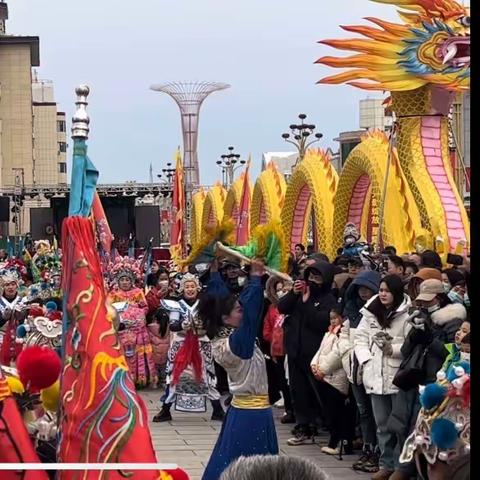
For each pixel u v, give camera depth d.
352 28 22.23
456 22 22.12
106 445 4.93
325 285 11.09
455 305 8.69
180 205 29.88
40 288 15.52
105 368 5.05
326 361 10.29
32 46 86.06
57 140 103.56
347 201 25.09
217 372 13.21
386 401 9.20
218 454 7.84
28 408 5.46
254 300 7.72
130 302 15.61
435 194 22.05
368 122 62.75
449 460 6.36
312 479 2.88
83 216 5.49
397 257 11.91
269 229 7.85
